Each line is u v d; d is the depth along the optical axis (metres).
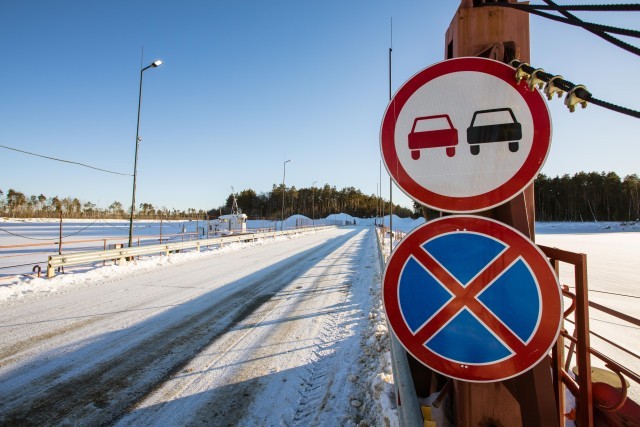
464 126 1.33
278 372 4.15
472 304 1.26
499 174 1.29
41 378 3.99
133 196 14.57
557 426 1.29
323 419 3.20
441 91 1.36
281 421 3.18
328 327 5.76
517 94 1.29
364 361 4.36
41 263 13.98
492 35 1.54
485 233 1.26
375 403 3.31
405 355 2.04
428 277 1.32
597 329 6.08
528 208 1.58
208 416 3.27
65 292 8.34
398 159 1.40
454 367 1.27
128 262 12.86
